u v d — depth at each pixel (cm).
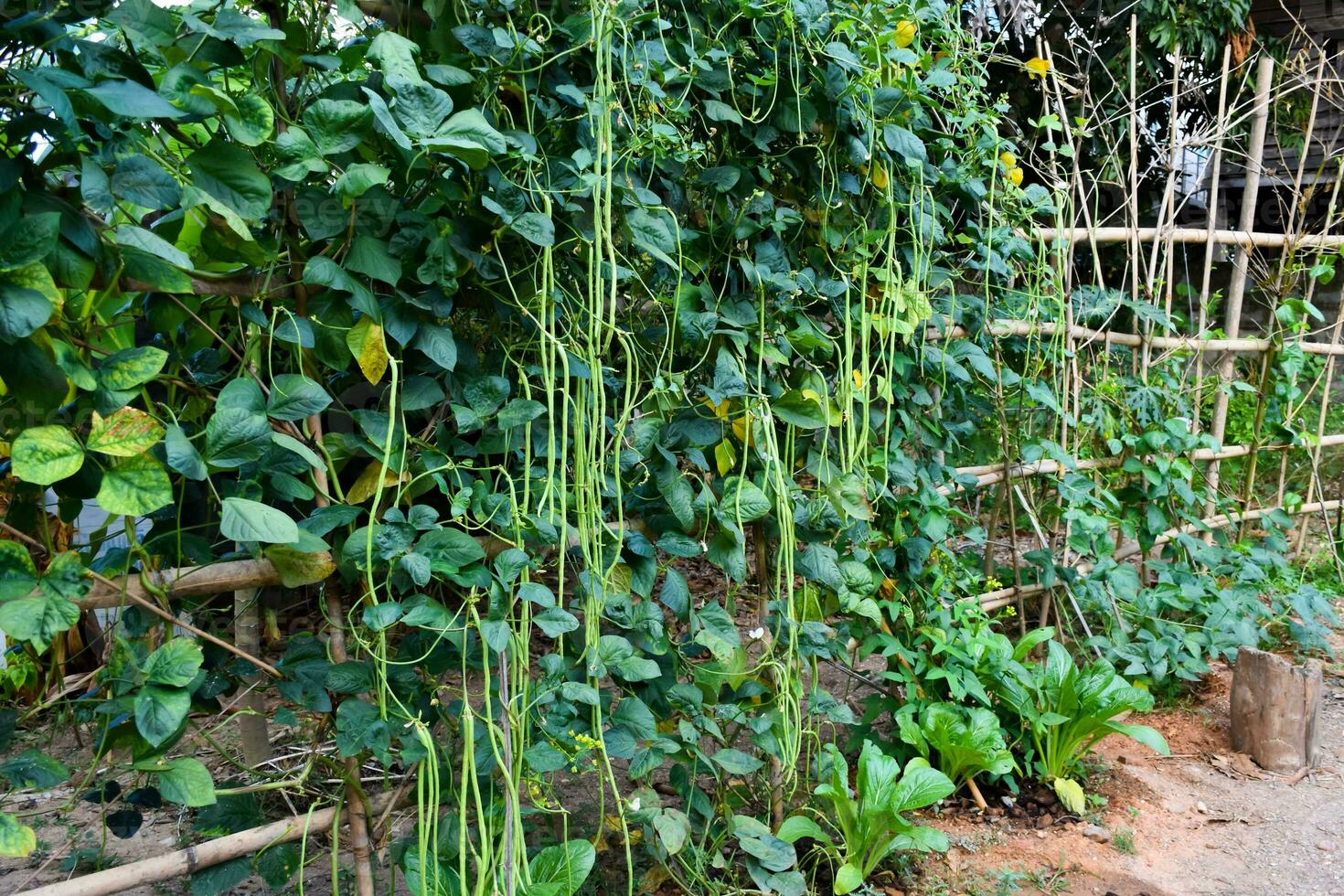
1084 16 584
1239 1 543
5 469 151
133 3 131
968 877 250
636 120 193
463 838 166
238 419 141
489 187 171
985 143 289
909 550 284
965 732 269
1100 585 342
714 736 214
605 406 195
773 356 227
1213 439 389
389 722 166
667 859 222
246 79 158
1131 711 349
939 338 300
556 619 171
